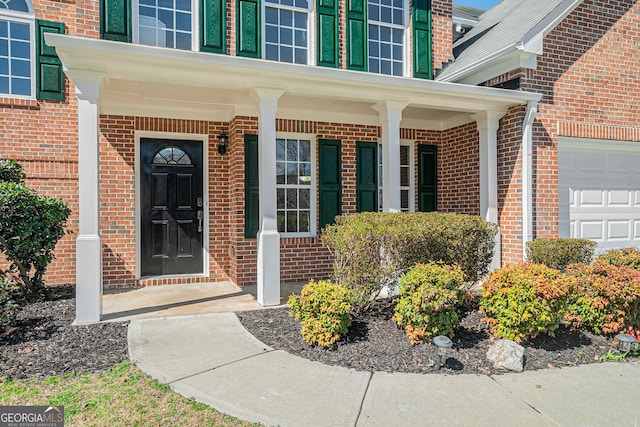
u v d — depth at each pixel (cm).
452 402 314
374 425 282
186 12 661
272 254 573
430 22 817
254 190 713
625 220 812
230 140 737
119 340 429
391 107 642
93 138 487
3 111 644
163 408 301
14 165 593
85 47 459
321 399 314
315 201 779
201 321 493
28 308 541
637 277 467
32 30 668
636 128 786
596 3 753
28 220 555
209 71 537
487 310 439
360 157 798
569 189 763
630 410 307
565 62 730
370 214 554
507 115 724
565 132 729
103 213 680
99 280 494
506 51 691
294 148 774
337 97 618
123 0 608
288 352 404
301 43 732
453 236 504
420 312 415
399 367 374
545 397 325
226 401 307
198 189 749
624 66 777
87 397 313
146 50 485
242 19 678
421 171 859
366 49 761
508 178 724
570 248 641
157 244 728
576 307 457
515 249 710
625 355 409
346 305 422
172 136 731
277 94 573
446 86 638
